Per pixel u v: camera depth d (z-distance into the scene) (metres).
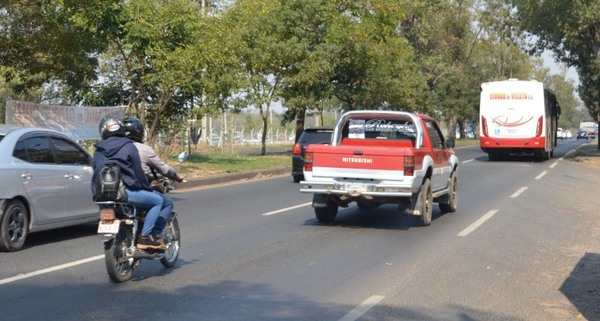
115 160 8.41
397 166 12.76
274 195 19.06
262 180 24.56
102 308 7.45
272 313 7.32
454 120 74.44
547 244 11.81
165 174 9.12
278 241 11.73
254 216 14.75
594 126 107.38
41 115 19.16
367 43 39.22
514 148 36.03
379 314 7.33
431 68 63.78
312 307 7.58
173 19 22.59
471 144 67.31
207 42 23.55
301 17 35.41
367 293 8.23
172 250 9.54
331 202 13.76
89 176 11.88
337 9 38.31
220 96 27.94
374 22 38.16
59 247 10.96
